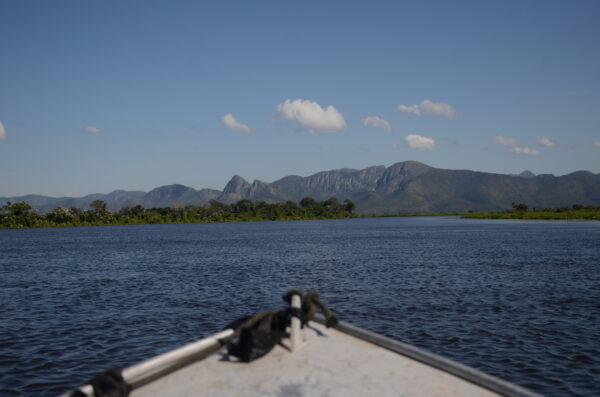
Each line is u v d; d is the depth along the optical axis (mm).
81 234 110812
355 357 5504
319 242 63656
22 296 21859
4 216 175000
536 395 4168
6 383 10102
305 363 5328
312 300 6168
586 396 9133
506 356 11617
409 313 16656
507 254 40219
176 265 35406
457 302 18672
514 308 17406
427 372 5039
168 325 15336
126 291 22844
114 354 12164
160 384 4816
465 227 113125
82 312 17750
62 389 9789
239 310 17719
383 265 32938
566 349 12125
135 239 80750
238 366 5277
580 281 24156
